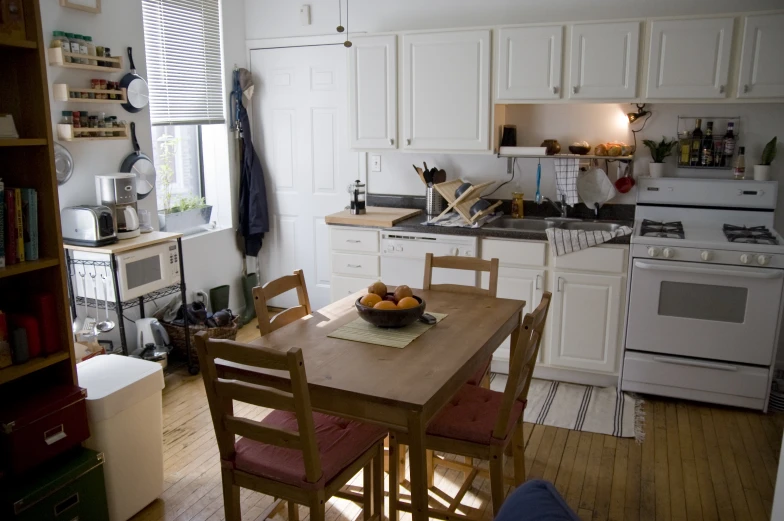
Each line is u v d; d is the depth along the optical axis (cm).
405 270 392
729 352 330
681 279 329
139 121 378
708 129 369
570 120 396
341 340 218
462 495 238
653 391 346
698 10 360
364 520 223
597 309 353
